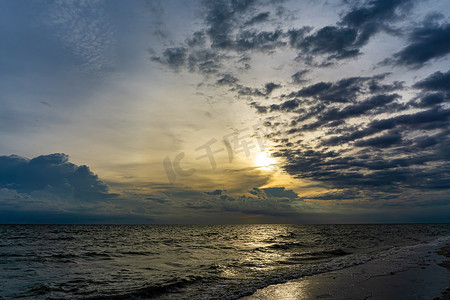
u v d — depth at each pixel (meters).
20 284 13.38
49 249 29.83
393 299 10.16
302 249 29.31
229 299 10.57
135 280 14.20
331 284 12.68
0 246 33.38
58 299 10.80
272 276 14.71
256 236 57.25
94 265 19.19
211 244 36.91
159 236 57.28
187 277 14.27
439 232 70.56
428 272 15.16
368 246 31.83
